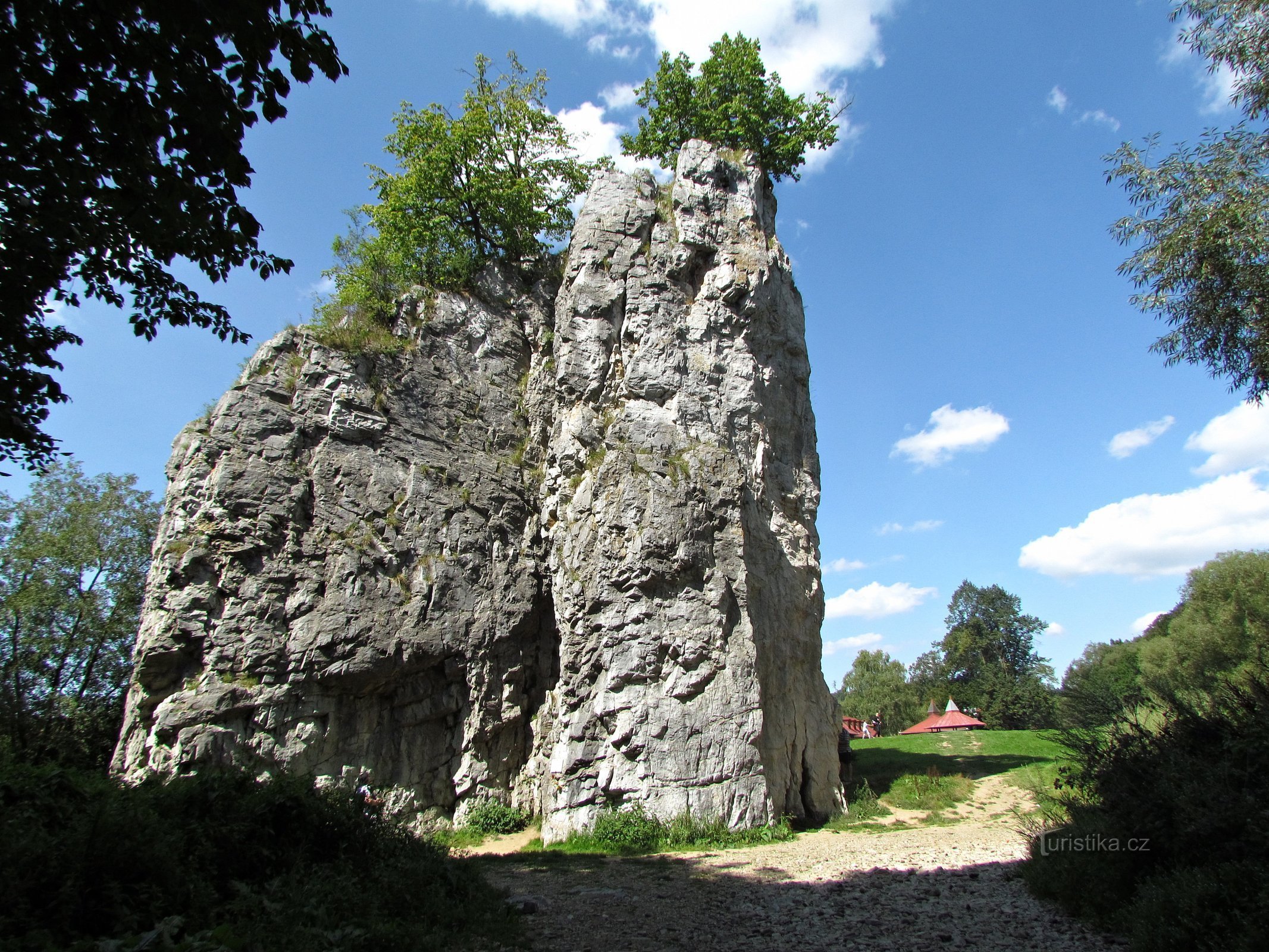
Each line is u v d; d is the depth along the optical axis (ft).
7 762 29.30
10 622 100.73
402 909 28.96
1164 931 22.61
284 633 63.98
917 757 95.04
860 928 30.04
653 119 99.19
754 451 74.08
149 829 24.68
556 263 91.66
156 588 63.57
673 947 28.48
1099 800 32.09
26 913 20.07
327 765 62.54
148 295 36.63
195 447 67.92
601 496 67.92
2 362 35.53
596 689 63.62
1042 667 265.95
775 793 63.41
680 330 74.74
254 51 23.90
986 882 36.45
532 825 66.13
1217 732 29.60
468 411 79.97
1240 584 119.65
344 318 79.00
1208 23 36.86
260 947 20.99
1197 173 37.68
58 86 24.32
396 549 70.13
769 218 87.15
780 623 70.85
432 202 89.40
